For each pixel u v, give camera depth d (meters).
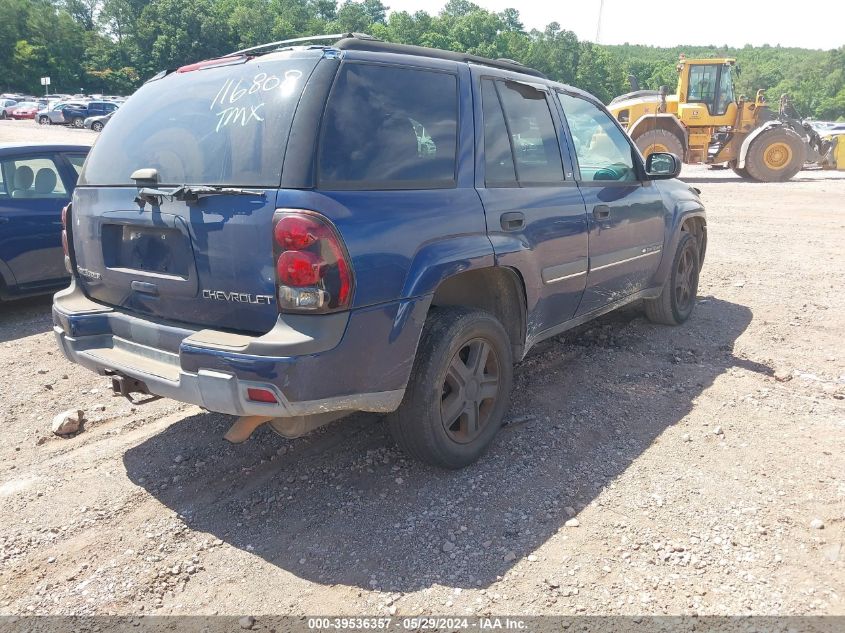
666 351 5.31
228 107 3.04
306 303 2.71
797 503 3.21
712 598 2.61
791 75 178.75
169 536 3.09
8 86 92.88
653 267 5.27
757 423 4.05
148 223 3.13
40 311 6.91
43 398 4.63
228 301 2.93
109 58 102.12
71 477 3.60
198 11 104.69
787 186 18.11
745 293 7.07
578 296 4.37
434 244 3.16
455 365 3.43
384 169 3.04
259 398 2.74
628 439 3.88
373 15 156.38
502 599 2.64
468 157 3.48
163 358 3.15
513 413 4.23
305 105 2.83
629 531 3.02
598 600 2.62
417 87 3.32
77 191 3.58
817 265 8.35
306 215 2.69
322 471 3.60
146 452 3.86
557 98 4.35
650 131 19.39
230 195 2.85
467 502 3.28
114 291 3.42
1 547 3.01
